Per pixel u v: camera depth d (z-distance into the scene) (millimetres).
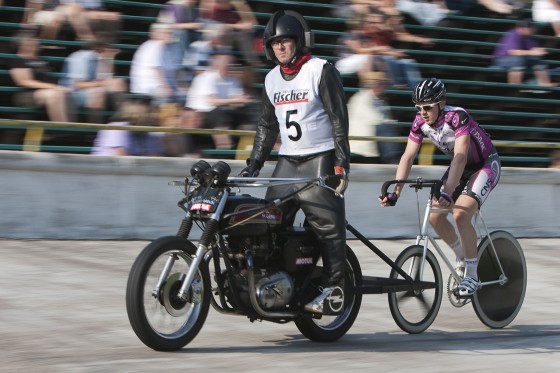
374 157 34219
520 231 36281
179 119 30781
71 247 27859
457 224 20703
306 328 18703
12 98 31125
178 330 17125
